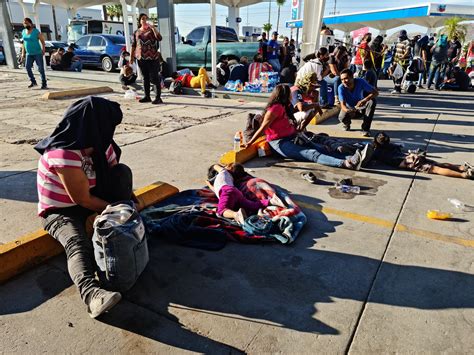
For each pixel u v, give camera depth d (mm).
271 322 2203
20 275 2596
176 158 5012
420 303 2367
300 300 2387
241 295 2424
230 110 8266
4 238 2965
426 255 2885
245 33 35844
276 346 2029
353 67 11805
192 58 13969
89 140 2424
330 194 3992
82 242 2410
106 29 21750
